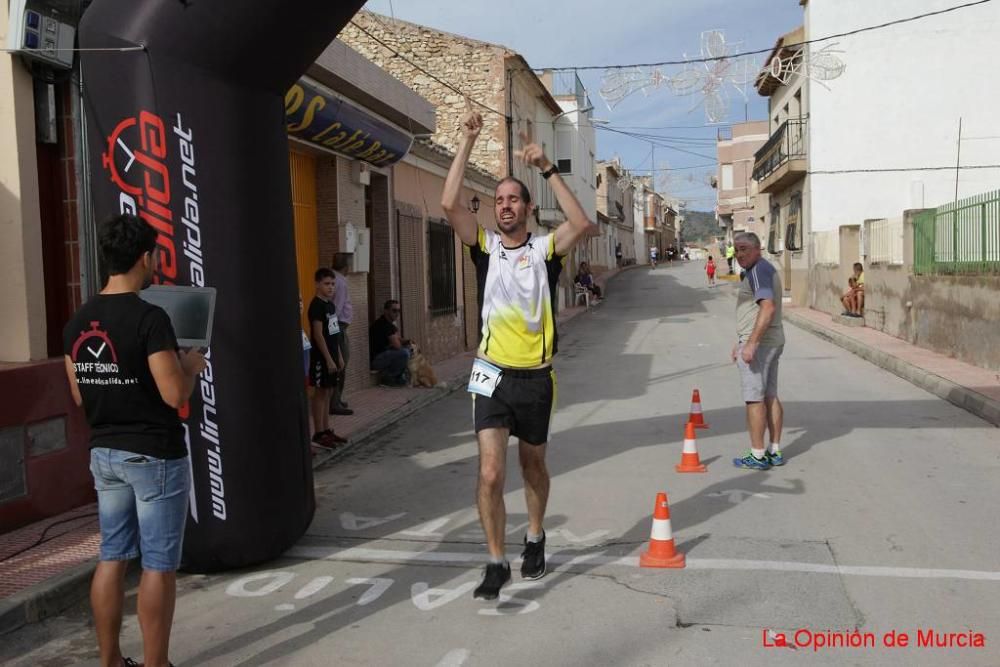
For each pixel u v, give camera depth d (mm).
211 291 3965
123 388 3555
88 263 6660
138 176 5004
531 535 4938
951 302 13938
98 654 4164
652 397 11797
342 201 11945
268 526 5191
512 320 4547
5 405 5703
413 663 3924
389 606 4625
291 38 5113
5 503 5688
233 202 5062
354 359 12352
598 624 4301
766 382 7512
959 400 10523
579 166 35719
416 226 15391
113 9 5039
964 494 6578
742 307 7504
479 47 22672
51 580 4727
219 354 5016
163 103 4969
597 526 5957
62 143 6613
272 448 5215
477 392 4562
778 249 32281
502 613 4477
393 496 7008
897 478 7090
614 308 31719
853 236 22188
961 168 24625
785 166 26625
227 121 5051
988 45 24312
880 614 4363
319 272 8562
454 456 8516
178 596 4855
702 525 5918
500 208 4559
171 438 3654
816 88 25359
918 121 24828
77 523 5891
